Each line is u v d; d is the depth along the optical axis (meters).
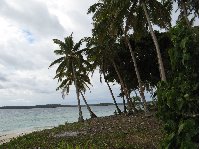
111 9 26.69
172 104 4.66
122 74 46.16
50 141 25.28
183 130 4.48
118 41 43.56
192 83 4.57
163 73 25.69
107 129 29.02
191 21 28.56
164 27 27.39
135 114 40.22
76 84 49.53
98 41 37.62
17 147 23.91
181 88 4.62
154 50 43.06
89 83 54.84
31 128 66.75
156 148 18.38
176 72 4.86
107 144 20.80
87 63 47.50
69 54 48.34
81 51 48.28
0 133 56.75
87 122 39.94
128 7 26.12
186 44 4.43
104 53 42.72
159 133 22.91
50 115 149.00
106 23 32.72
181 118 4.64
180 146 4.66
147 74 45.16
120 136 23.77
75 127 34.25
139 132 24.62
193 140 4.49
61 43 47.75
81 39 47.97
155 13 27.17
